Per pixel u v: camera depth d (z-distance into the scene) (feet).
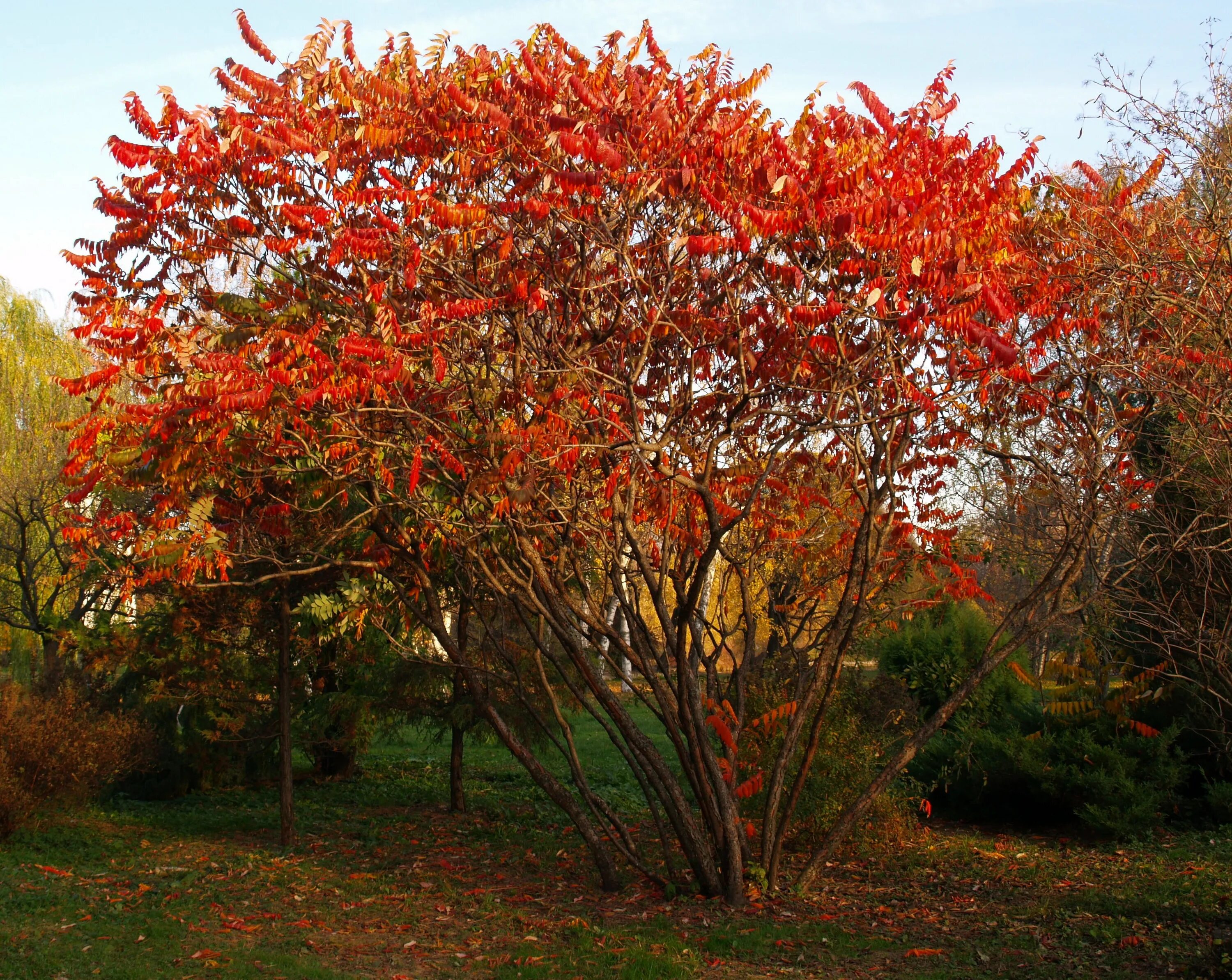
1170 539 23.80
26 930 23.54
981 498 29.63
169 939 23.04
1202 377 21.84
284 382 20.21
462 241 21.58
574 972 20.35
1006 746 38.29
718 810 25.99
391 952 22.41
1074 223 22.80
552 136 20.15
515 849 36.11
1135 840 33.22
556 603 26.86
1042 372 24.70
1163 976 19.20
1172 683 33.24
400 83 21.99
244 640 43.06
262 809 45.68
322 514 32.42
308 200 22.62
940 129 21.04
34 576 51.39
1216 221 21.63
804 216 19.90
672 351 25.09
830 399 24.04
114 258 23.06
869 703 39.29
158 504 26.14
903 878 29.35
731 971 20.44
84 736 38.22
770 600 33.78
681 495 26.43
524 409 24.08
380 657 46.70
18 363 53.57
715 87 21.67
